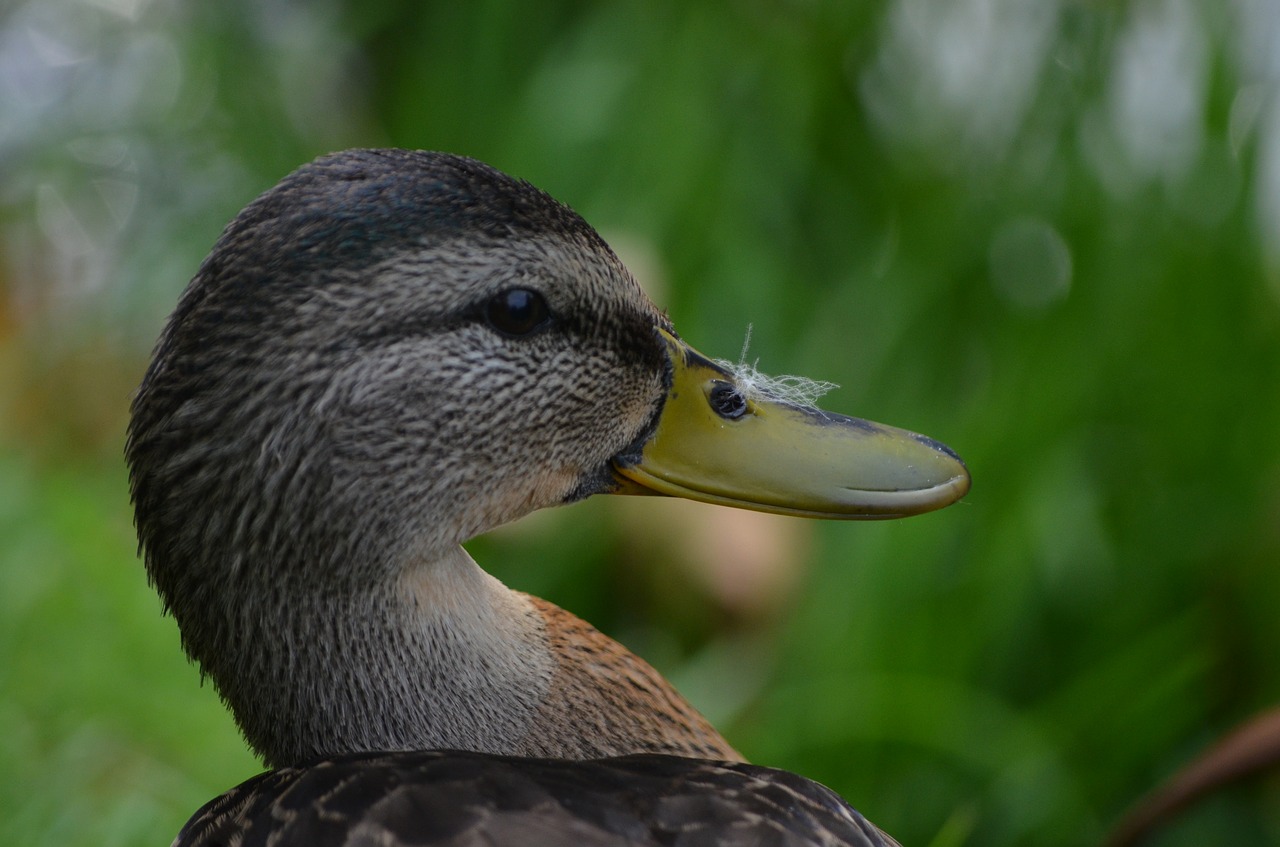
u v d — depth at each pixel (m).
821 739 5.36
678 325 6.61
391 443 2.95
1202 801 4.66
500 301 3.04
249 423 2.87
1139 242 6.44
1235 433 6.05
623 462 3.42
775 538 5.81
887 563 5.58
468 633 3.11
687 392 3.45
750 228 6.96
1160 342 6.22
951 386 6.47
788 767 5.36
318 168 2.97
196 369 2.88
